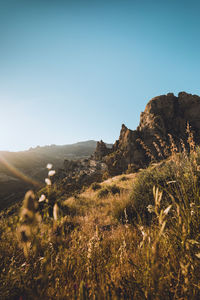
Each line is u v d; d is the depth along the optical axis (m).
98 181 53.62
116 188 9.42
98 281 0.97
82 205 6.92
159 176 3.38
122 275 1.04
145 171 4.29
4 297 0.92
